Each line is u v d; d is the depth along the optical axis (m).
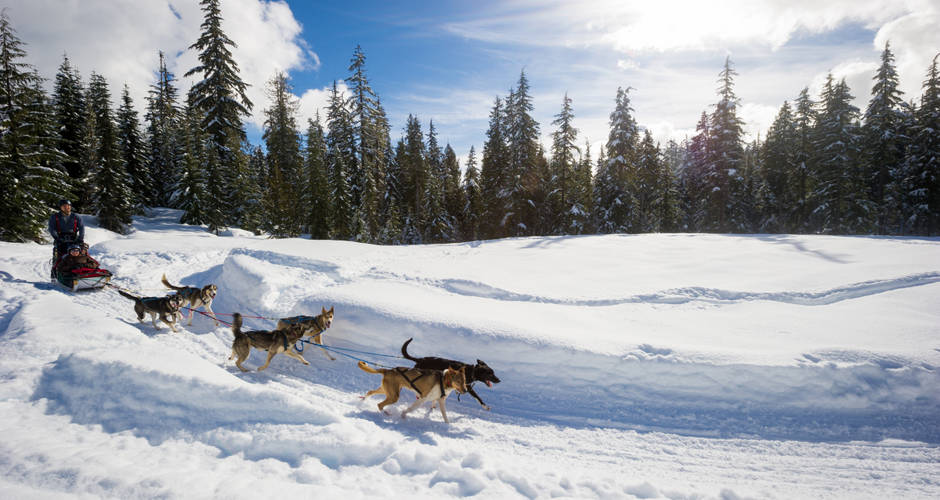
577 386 6.61
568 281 11.17
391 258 14.16
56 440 4.06
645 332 7.82
